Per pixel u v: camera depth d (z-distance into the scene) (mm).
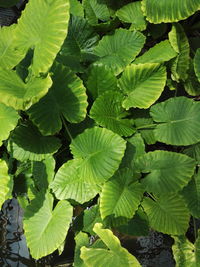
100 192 705
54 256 870
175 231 708
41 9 601
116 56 794
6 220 921
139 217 729
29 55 720
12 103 564
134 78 734
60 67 681
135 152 741
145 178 723
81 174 701
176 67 766
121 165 733
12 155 788
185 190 727
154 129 745
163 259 832
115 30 817
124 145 671
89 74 751
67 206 690
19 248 903
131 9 842
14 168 840
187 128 708
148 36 910
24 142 723
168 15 735
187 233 819
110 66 786
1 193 652
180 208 719
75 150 725
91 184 706
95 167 679
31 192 784
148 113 775
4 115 680
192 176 739
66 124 782
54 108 692
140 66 710
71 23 821
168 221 713
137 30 821
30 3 621
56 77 680
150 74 730
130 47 796
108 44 816
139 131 773
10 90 585
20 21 645
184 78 791
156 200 727
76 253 716
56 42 584
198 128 700
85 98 703
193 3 715
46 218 717
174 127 722
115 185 688
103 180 666
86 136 711
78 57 800
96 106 725
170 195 723
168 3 729
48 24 590
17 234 911
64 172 725
